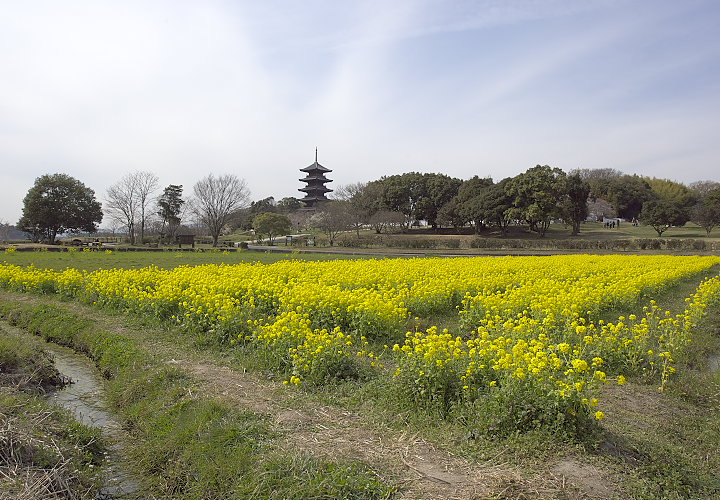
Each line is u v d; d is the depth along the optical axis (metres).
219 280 14.05
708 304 13.78
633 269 20.00
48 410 6.49
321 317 10.52
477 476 4.85
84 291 14.98
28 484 4.60
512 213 61.41
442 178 80.50
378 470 4.98
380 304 10.34
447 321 11.91
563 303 10.84
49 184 63.88
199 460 5.44
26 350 8.84
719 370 8.31
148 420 6.63
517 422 5.62
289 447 5.45
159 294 11.92
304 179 105.56
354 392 7.11
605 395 7.07
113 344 9.68
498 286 14.72
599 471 4.91
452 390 6.48
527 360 6.01
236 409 6.45
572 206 63.78
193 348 9.57
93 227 68.81
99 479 5.38
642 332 8.51
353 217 65.19
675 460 5.25
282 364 8.11
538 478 4.77
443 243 47.31
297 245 59.50
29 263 26.44
